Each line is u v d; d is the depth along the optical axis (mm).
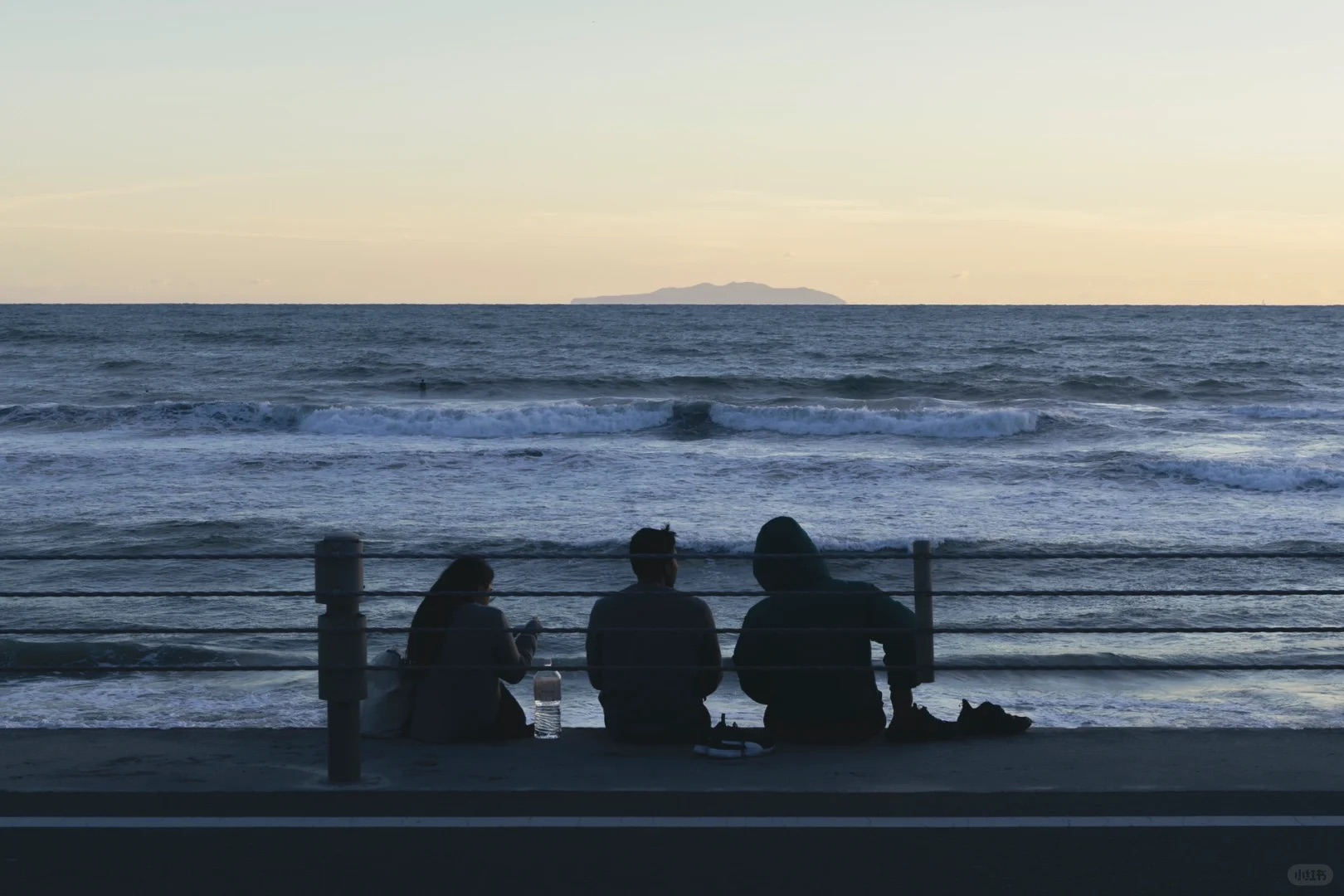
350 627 14570
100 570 44156
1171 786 14273
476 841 12625
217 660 30859
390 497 59375
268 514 54969
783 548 17141
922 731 16797
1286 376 143125
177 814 13500
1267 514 55719
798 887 11375
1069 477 64625
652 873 11742
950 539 49312
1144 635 34844
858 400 113375
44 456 69250
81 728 17562
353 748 14602
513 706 17609
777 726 16922
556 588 43250
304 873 11789
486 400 116312
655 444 81562
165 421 89000
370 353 182000
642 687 16734
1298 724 23578
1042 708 25328
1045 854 12211
